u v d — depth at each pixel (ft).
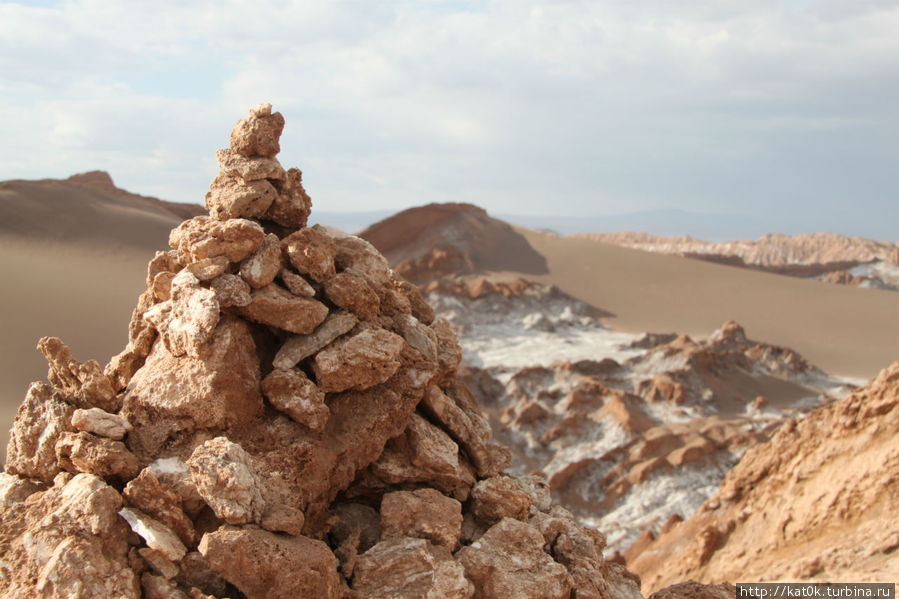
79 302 170.19
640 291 353.10
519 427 164.04
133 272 209.15
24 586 16.70
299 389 20.16
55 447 19.44
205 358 19.85
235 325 20.51
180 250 22.91
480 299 298.56
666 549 74.90
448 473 22.17
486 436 26.61
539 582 19.74
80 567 16.57
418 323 23.98
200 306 19.75
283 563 16.97
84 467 18.80
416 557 19.07
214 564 16.87
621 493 135.03
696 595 23.27
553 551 22.21
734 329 259.39
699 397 188.55
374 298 22.79
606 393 175.22
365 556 19.20
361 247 26.16
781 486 63.26
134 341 22.66
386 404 21.76
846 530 52.29
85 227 239.30
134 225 252.01
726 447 148.25
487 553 20.26
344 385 20.97
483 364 224.12
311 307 21.22
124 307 173.27
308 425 20.03
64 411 20.10
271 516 17.87
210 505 17.79
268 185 23.26
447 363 25.57
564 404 171.63
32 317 153.28
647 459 144.25
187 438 19.71
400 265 351.87
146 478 18.11
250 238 21.39
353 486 22.06
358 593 18.25
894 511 49.52
